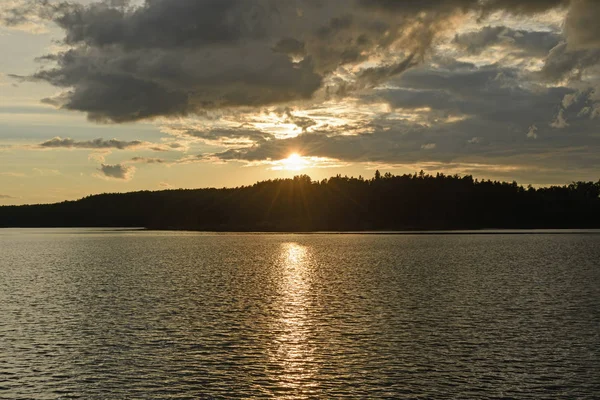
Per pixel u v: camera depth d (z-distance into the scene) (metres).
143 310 45.28
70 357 30.95
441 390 25.56
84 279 68.69
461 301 49.50
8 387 26.14
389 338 35.09
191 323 39.88
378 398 24.70
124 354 31.58
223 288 59.50
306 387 26.12
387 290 57.25
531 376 27.36
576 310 44.41
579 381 26.61
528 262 90.94
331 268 83.38
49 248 146.50
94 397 24.91
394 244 156.38
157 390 25.78
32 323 39.94
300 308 46.19
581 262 90.38
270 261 98.38
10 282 65.50
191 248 143.38
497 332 36.56
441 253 115.69
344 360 30.28
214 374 28.02
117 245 160.88
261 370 28.61
